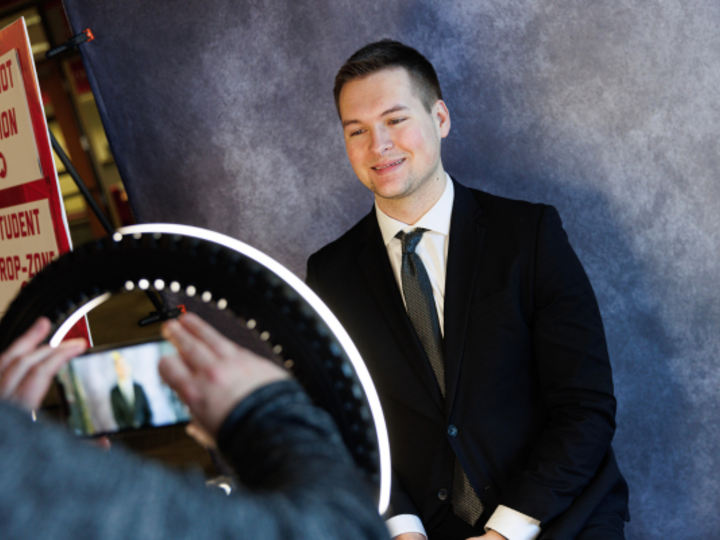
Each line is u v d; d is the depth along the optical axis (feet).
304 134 5.54
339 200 5.61
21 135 5.41
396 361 4.06
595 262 5.22
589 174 5.09
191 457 4.51
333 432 1.24
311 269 4.52
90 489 0.83
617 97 4.94
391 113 3.89
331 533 0.94
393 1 5.12
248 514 0.90
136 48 5.61
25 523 0.78
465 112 5.21
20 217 5.65
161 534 0.83
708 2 4.70
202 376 1.26
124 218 16.08
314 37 5.33
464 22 5.06
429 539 4.15
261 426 1.17
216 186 5.79
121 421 1.87
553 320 3.80
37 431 0.87
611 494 3.82
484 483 3.84
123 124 5.82
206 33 5.49
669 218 5.05
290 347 1.73
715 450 5.32
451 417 3.88
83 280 1.76
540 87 5.04
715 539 5.44
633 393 5.33
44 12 14.17
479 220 4.10
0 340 1.83
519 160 5.19
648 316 5.21
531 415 3.99
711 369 5.21
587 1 4.84
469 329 3.92
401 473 4.16
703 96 4.84
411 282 4.07
